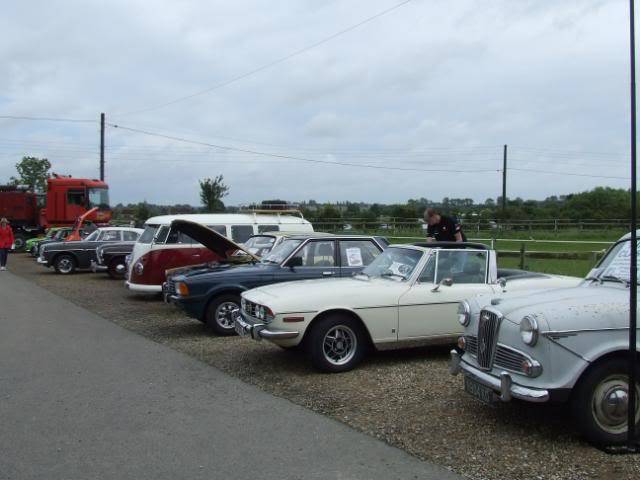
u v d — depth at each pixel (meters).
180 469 4.37
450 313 7.48
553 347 4.67
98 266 19.55
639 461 4.45
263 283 9.49
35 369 7.43
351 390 6.37
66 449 4.77
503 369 5.02
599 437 4.69
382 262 8.21
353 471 4.32
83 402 6.04
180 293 9.42
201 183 34.16
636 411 4.79
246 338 9.43
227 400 6.09
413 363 7.52
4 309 12.88
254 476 4.24
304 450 4.72
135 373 7.22
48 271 22.70
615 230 34.62
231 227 14.49
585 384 4.66
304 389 6.45
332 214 40.31
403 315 7.32
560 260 20.09
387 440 4.92
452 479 4.17
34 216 34.72
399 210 40.91
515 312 4.99
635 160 4.69
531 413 5.54
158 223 13.53
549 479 4.15
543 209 49.47
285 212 16.56
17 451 4.73
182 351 8.50
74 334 9.88
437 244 7.79
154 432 5.15
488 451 4.66
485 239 31.11
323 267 9.55
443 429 5.15
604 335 4.71
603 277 5.76
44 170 60.69
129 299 14.54
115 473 4.30
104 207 31.88
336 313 7.14
